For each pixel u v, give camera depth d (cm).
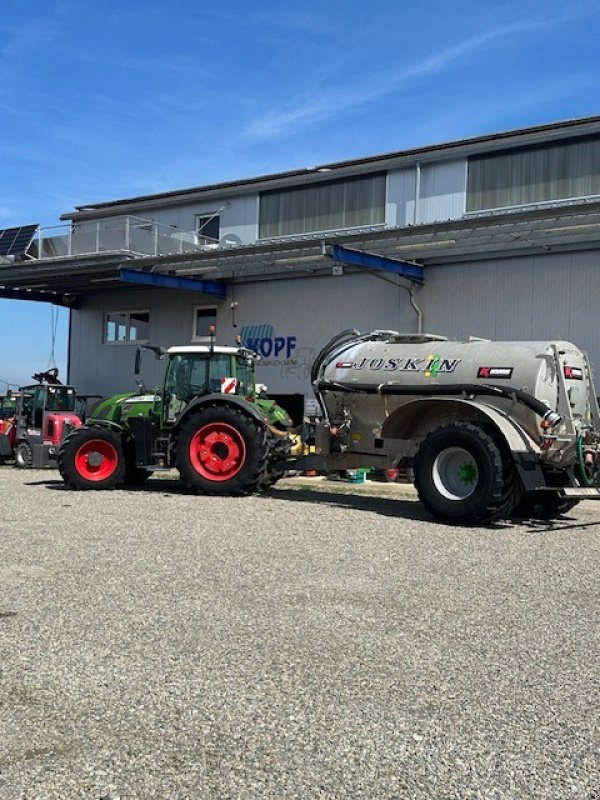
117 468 1267
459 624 506
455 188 1783
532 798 292
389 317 1758
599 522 997
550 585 622
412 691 391
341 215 1939
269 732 343
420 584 614
